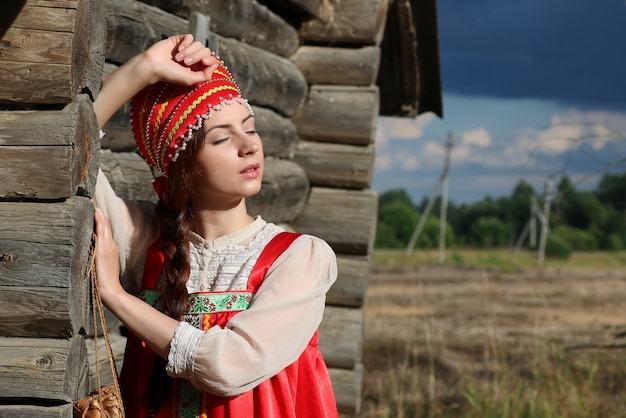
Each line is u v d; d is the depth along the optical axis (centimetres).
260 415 229
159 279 247
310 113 554
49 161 221
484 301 1530
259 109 493
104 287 231
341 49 561
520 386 658
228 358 219
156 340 225
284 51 539
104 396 222
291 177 523
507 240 4975
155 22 353
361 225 547
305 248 237
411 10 644
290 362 229
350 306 560
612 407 655
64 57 219
